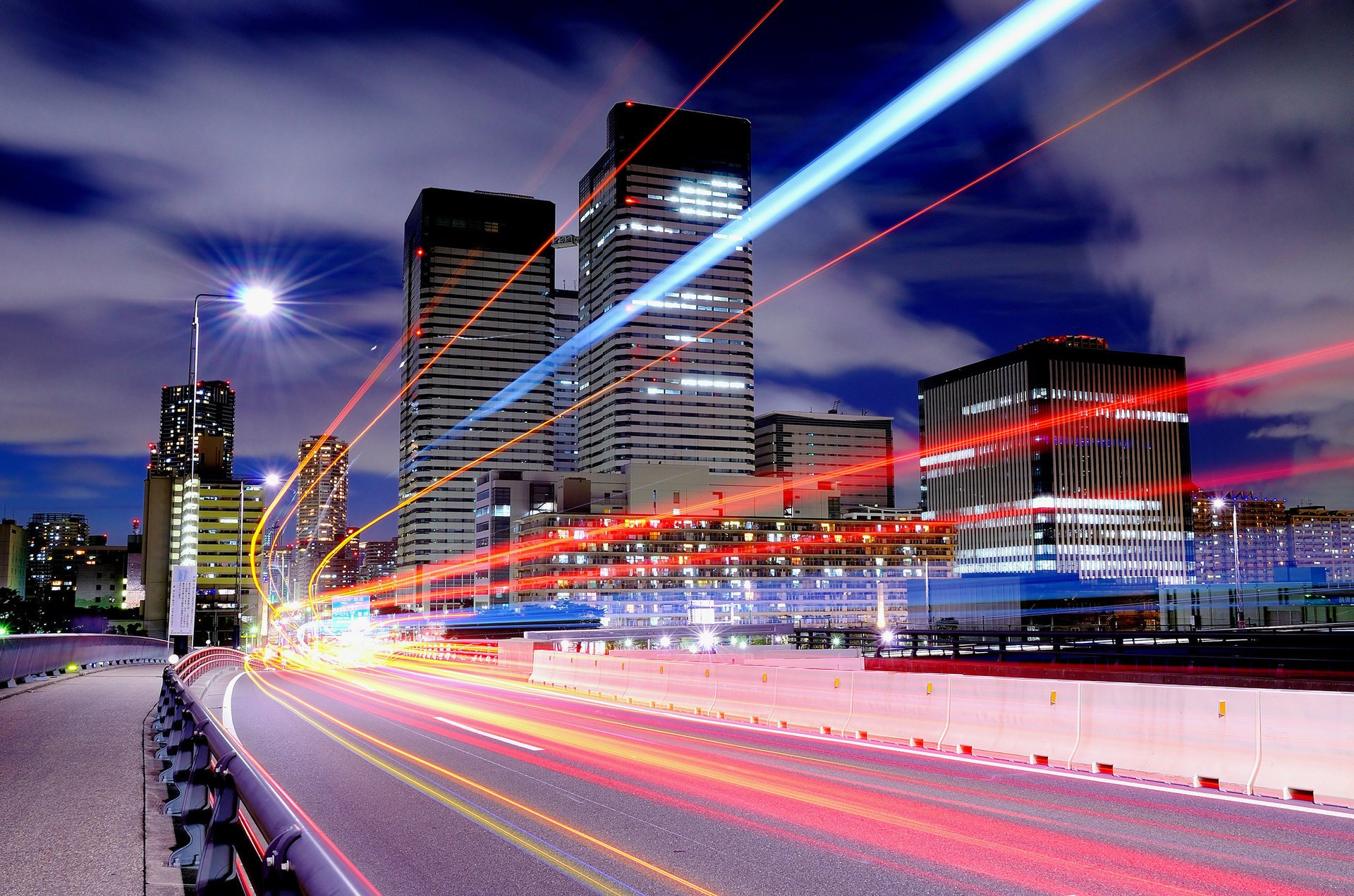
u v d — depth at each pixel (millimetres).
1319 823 9680
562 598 172500
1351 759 10742
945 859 8250
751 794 11305
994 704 15219
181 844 7770
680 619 169000
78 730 15391
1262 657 27516
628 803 10750
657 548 179625
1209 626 169875
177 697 11445
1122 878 7645
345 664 57000
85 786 10266
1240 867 7957
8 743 13750
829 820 9844
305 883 3596
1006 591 186000
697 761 14109
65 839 7863
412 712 22125
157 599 159375
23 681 26344
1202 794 11328
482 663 53219
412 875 7715
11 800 9484
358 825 9570
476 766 13562
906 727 16750
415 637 140625
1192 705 12445
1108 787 11789
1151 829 9383
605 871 7855
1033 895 7199
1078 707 13844
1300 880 7586
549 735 17562
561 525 175125
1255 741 11695
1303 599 187875
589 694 29547
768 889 7348
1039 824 9641
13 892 6348
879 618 81500
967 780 12406
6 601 132625
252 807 4844
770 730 18594
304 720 20000
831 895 7199
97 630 151875
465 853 8438
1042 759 14102
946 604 192750
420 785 11930
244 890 5746
